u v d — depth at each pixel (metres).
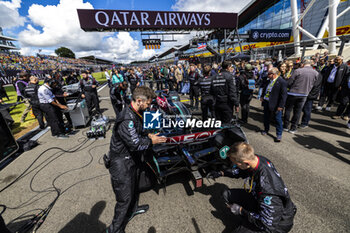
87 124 5.16
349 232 1.61
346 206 1.90
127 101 5.28
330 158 2.81
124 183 1.52
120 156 1.55
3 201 2.28
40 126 4.84
